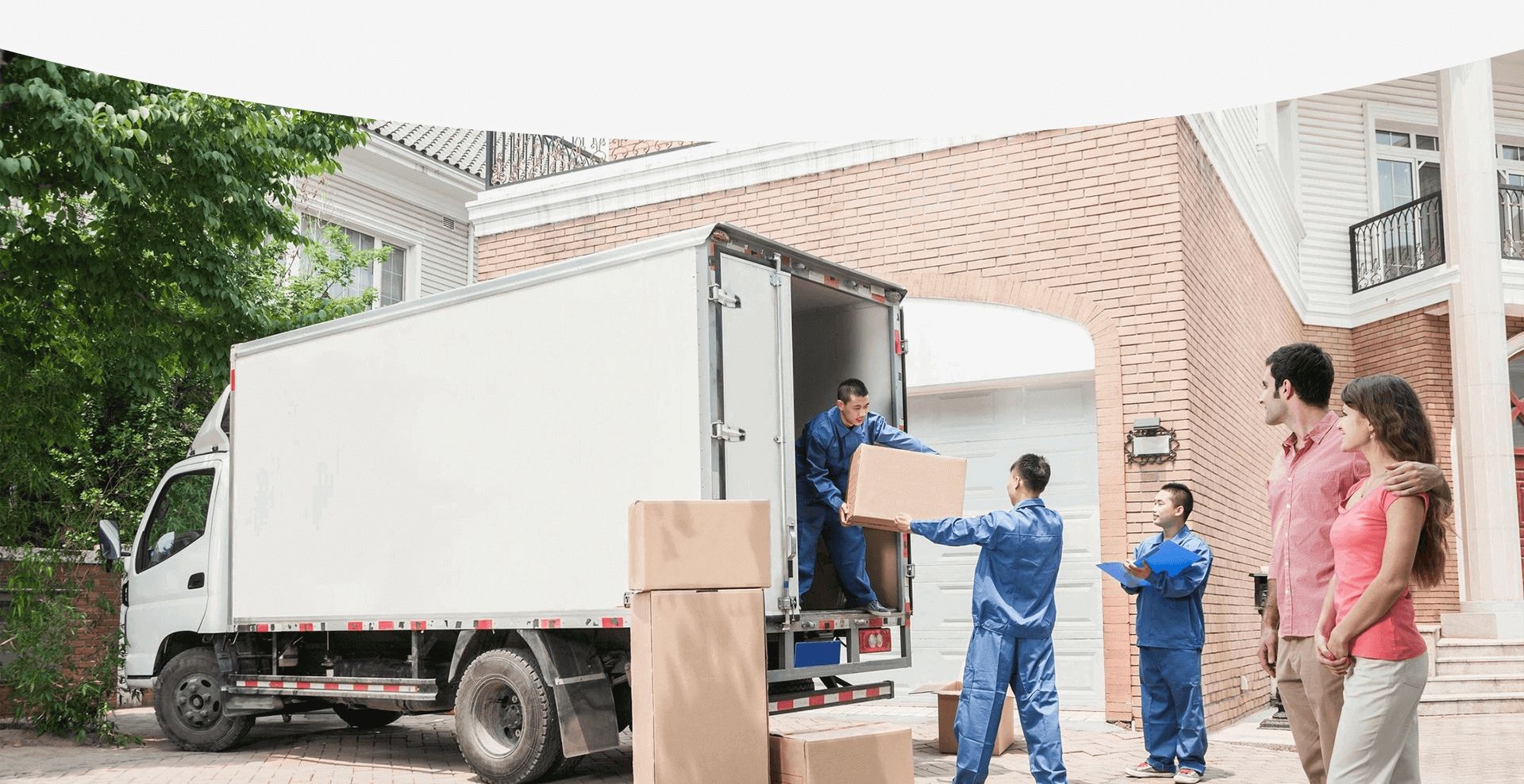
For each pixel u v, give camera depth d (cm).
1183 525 730
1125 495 976
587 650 716
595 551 671
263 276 1363
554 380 702
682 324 650
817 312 816
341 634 865
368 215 1803
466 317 752
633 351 670
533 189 1318
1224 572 1066
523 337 721
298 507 835
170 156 995
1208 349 1062
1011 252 1059
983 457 1093
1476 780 745
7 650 1006
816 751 589
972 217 1080
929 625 1112
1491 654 1334
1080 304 1023
